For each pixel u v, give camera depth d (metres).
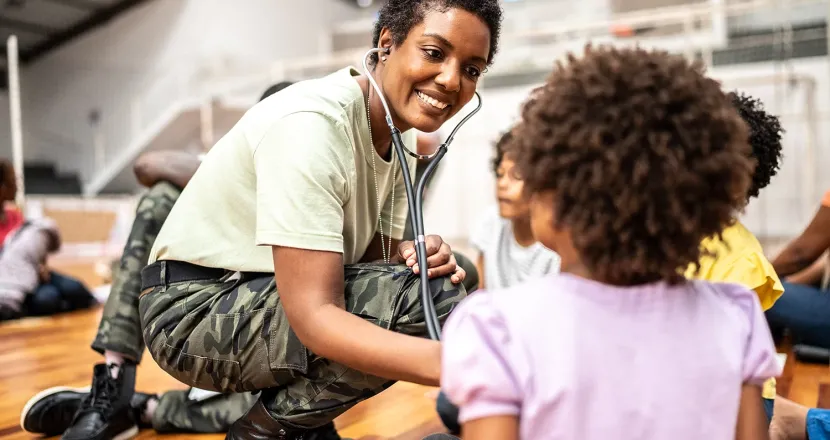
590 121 0.57
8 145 13.73
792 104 6.18
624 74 0.58
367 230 1.13
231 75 11.09
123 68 12.46
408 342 0.77
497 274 1.75
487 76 7.77
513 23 9.60
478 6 0.95
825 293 2.13
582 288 0.61
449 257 0.99
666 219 0.56
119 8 12.50
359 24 12.42
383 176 1.10
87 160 12.98
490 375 0.59
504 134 1.62
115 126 12.58
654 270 0.59
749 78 6.10
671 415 0.59
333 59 8.02
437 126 1.00
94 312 3.56
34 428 1.41
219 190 1.04
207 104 10.03
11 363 2.23
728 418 0.61
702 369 0.61
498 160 1.66
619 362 0.59
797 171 6.19
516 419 0.59
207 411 1.45
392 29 0.99
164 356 1.05
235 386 1.04
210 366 1.02
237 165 1.01
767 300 1.12
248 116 1.01
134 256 1.40
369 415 1.60
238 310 1.00
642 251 0.58
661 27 6.67
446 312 0.96
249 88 10.68
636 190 0.55
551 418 0.58
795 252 1.84
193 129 11.45
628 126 0.56
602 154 0.56
